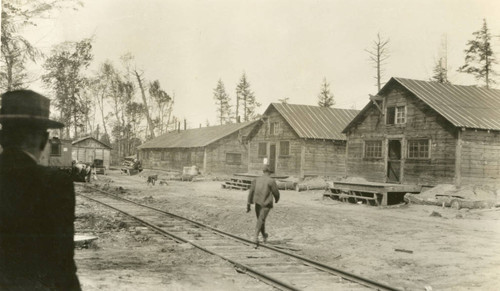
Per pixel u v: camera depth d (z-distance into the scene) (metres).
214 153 44.91
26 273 2.54
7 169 2.60
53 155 32.31
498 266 9.39
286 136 35.38
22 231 2.55
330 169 34.19
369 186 21.45
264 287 7.44
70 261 2.64
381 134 26.58
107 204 20.09
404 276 8.59
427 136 23.41
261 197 11.74
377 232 13.65
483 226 14.84
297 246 11.70
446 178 22.20
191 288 7.30
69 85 17.11
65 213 2.63
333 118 36.69
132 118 52.22
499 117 22.89
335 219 16.11
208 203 21.14
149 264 8.98
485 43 33.47
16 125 2.67
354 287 7.47
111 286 7.18
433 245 11.65
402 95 25.25
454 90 25.64
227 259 9.41
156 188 31.00
